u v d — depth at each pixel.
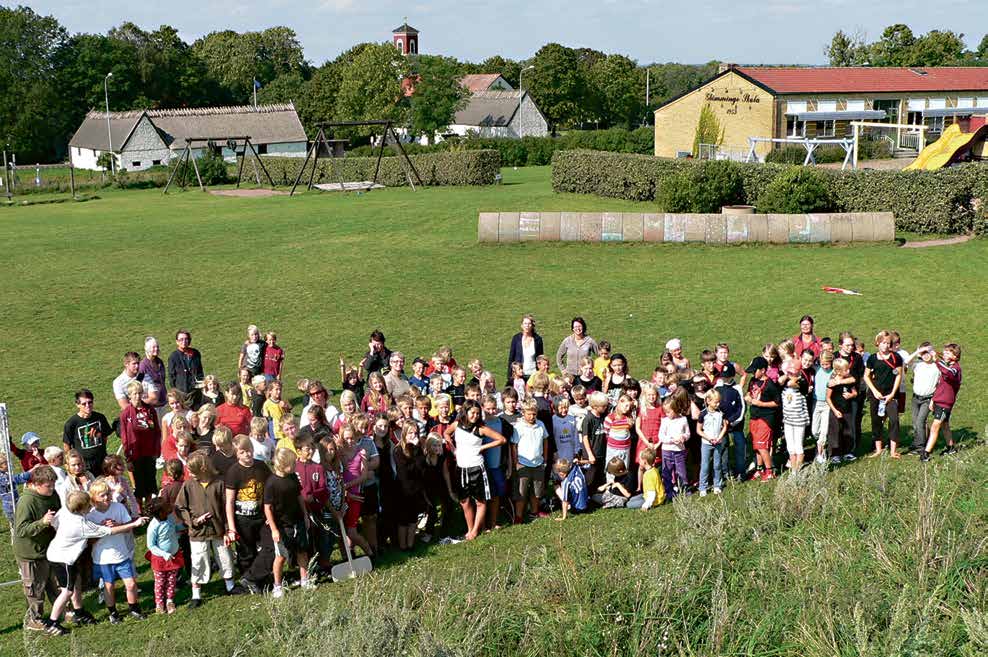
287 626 8.67
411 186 55.12
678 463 12.73
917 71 66.19
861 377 14.25
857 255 30.42
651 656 8.23
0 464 11.67
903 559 9.38
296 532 10.34
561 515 12.54
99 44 110.12
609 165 45.12
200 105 119.50
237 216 43.91
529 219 33.34
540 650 8.29
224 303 26.86
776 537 10.20
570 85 114.12
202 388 15.78
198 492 10.24
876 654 7.70
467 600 9.00
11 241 37.78
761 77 60.94
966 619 7.85
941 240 32.53
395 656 8.01
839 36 124.19
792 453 13.42
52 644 9.53
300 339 23.17
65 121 105.06
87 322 25.00
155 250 34.88
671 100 66.00
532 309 25.39
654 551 10.41
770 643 8.26
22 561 9.69
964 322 22.66
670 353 15.09
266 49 147.75
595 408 12.97
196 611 10.11
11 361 21.56
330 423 12.81
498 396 13.93
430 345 22.33
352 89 94.06
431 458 11.71
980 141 44.94
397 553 11.50
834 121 61.56
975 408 16.58
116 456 10.55
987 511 10.45
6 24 102.75
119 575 9.99
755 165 37.97
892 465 13.16
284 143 90.62
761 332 22.42
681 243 32.66
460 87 93.44
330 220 40.66
